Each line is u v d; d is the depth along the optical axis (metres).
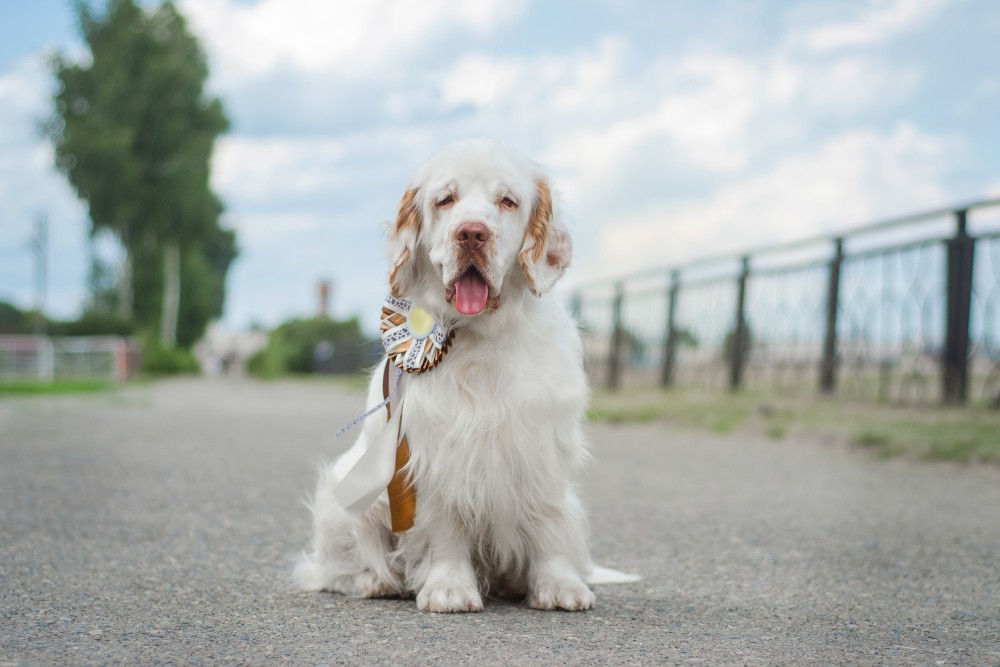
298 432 9.84
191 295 45.97
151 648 2.42
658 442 8.38
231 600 3.04
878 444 6.87
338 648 2.44
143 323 39.91
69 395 18.92
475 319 2.96
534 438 2.94
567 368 3.05
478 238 2.88
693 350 11.94
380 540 3.19
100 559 3.63
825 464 6.63
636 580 3.40
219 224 43.44
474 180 3.04
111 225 37.47
